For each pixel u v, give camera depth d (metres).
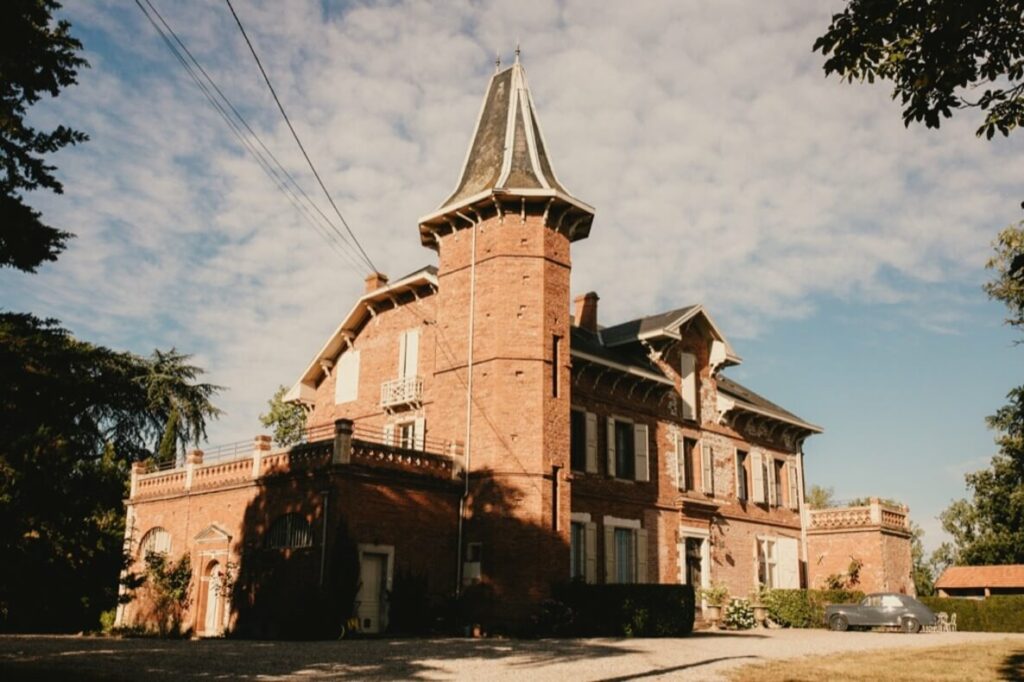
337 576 20.62
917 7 9.82
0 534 12.60
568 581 23.75
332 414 30.77
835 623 29.62
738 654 18.38
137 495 29.12
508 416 24.12
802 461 38.84
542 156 27.22
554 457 24.20
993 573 48.59
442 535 23.45
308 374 31.67
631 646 19.50
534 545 23.05
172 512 27.39
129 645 17.88
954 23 9.46
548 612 22.53
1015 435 39.72
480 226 26.12
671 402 31.31
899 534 36.50
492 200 25.42
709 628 28.23
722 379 38.28
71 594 13.77
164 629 25.72
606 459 27.84
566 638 21.77
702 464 32.06
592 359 27.20
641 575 27.98
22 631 24.39
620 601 23.23
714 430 33.28
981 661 17.41
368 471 21.91
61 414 16.61
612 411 28.58
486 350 24.86
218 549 24.92
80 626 26.25
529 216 25.75
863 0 10.02
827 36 10.48
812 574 36.59
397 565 22.16
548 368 24.70
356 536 21.28
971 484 52.34
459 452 24.70
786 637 24.72
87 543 13.55
